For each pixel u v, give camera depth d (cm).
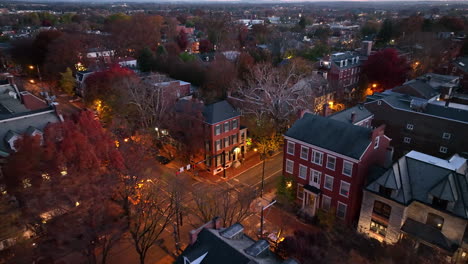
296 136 4225
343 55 9356
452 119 5000
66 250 3219
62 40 9825
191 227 4012
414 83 6281
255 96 7000
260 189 4841
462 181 3288
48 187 3191
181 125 5472
